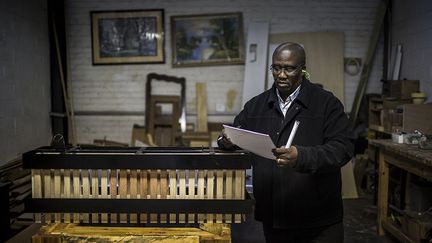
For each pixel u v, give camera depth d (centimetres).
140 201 146
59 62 475
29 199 145
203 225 153
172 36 490
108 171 146
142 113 502
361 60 495
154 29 491
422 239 286
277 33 490
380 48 496
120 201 145
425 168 271
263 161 175
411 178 340
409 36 432
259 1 488
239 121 187
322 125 164
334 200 171
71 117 496
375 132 452
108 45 495
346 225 369
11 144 369
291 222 169
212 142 477
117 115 504
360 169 464
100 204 145
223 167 144
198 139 477
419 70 407
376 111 454
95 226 158
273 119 172
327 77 482
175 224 160
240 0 489
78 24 494
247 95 475
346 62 493
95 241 144
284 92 167
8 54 363
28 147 410
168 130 495
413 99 385
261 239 298
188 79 499
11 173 337
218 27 488
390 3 478
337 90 482
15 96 379
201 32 490
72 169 145
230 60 490
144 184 146
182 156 144
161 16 488
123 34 493
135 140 493
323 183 167
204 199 147
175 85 499
